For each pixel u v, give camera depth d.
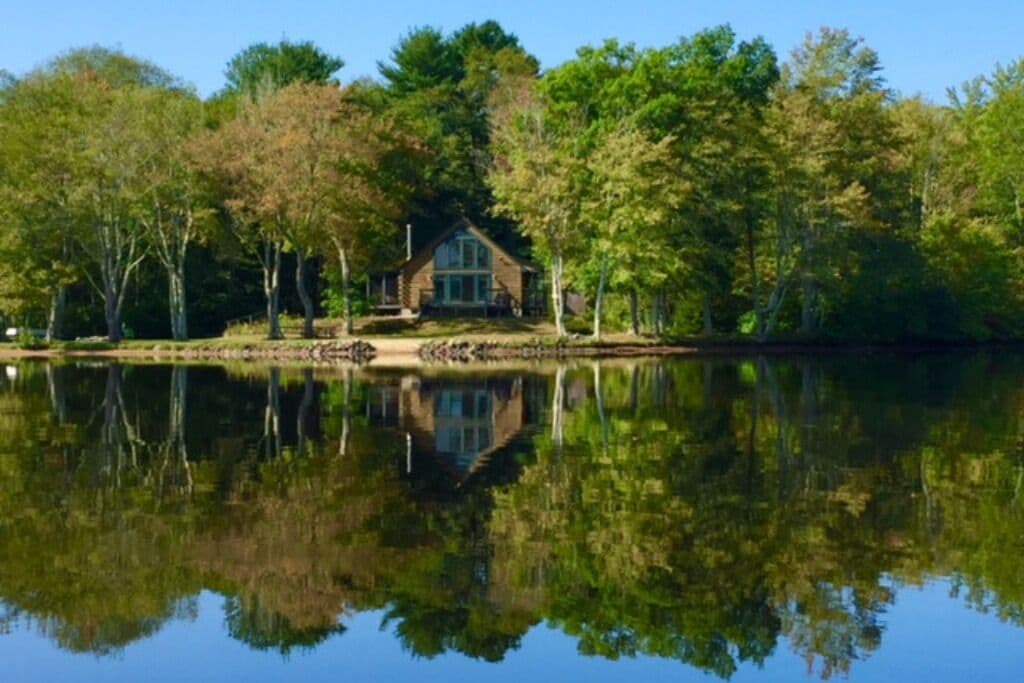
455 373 50.59
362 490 21.53
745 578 15.59
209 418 32.66
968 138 82.06
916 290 69.00
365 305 83.00
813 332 69.19
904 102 81.50
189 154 66.12
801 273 65.94
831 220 64.81
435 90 98.38
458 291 84.88
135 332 78.56
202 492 21.33
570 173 64.38
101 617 14.27
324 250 72.50
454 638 13.62
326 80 96.31
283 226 67.00
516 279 84.62
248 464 24.48
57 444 27.41
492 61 102.06
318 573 15.98
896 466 23.62
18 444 27.41
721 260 66.50
